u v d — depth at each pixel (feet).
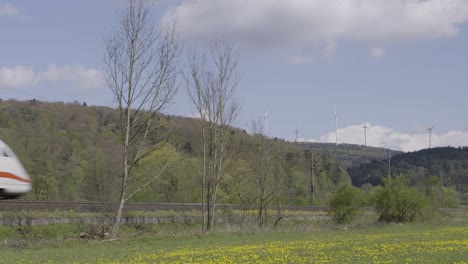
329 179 327.06
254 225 147.33
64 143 240.94
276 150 180.14
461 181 515.91
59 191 218.59
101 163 224.33
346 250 88.17
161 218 140.67
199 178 169.48
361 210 197.06
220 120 151.43
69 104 284.00
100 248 91.61
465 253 82.07
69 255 80.12
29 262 71.31
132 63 126.21
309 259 74.69
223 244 101.19
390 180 206.49
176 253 83.46
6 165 80.12
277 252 84.48
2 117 218.59
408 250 87.35
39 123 219.41
